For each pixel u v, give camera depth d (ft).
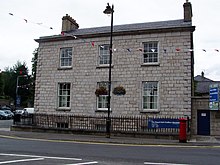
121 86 73.31
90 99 76.54
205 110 69.15
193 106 69.87
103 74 75.92
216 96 65.77
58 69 81.56
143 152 38.45
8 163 27.45
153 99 71.05
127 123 68.18
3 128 81.35
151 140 55.21
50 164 27.35
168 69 69.92
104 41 76.84
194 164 29.40
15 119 75.20
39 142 49.06
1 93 239.30
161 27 70.74
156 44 72.33
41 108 82.28
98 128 71.72
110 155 34.68
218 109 65.57
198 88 124.77
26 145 43.45
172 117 68.18
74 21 89.30
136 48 73.46
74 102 78.28
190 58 68.54
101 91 72.43
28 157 31.50
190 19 73.41
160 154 36.65
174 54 69.77
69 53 81.51
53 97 81.15
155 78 70.79
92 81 76.95
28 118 74.02
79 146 44.42
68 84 80.48
